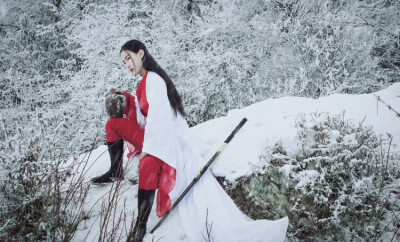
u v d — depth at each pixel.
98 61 4.50
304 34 4.72
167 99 2.11
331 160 1.96
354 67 4.32
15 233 1.93
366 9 4.64
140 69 2.22
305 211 1.98
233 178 2.26
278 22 4.58
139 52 2.18
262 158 2.19
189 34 4.85
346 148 2.04
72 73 4.80
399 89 2.93
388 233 1.93
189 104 4.53
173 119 2.29
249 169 2.24
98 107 4.34
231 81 4.65
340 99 2.99
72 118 4.38
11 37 5.65
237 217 2.07
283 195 2.06
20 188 2.05
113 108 2.32
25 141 2.19
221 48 4.55
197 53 4.46
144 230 2.01
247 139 2.60
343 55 4.32
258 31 4.70
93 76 4.61
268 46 4.83
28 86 5.12
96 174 2.69
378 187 2.01
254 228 1.89
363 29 4.56
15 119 4.64
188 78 4.58
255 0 5.02
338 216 2.01
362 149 2.07
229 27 4.73
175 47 4.64
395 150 2.23
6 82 5.21
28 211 2.06
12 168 2.01
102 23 4.64
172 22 4.72
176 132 2.27
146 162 2.02
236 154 2.46
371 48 4.37
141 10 4.70
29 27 5.82
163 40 4.57
